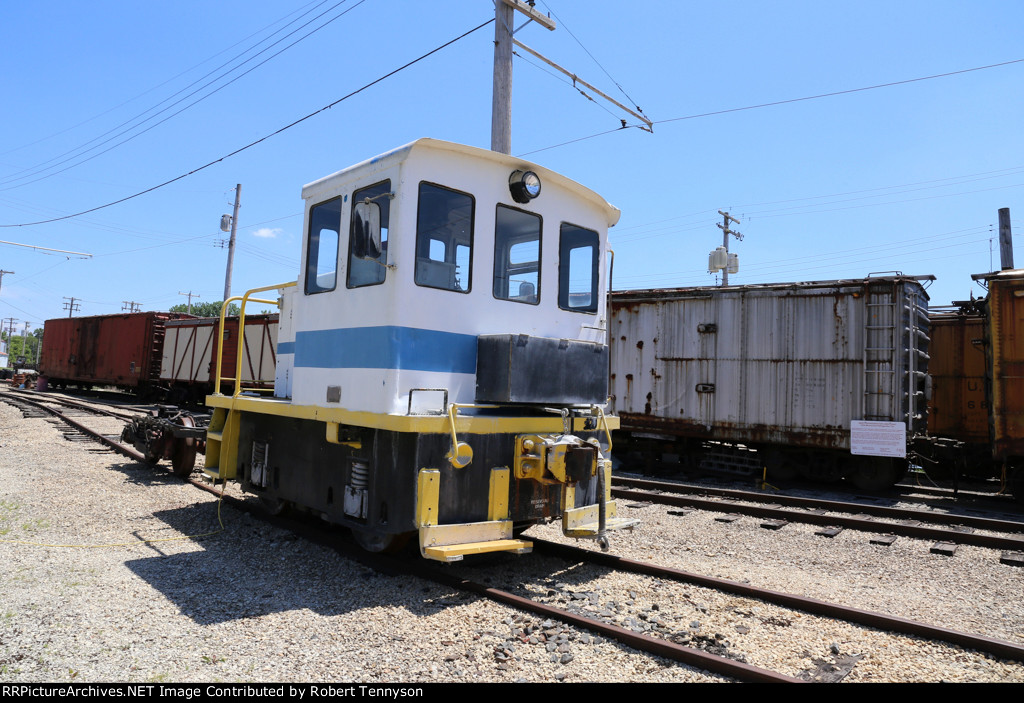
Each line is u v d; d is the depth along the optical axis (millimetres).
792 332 10953
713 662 3402
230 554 5473
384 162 4914
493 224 5270
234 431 6875
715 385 11664
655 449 12680
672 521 7340
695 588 4820
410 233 4727
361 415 4777
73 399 29172
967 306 11156
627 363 12797
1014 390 9539
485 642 3725
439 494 4516
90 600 4258
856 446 10016
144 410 23469
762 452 11703
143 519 6668
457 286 5062
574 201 5992
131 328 29391
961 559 6027
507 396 4758
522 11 10203
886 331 10102
